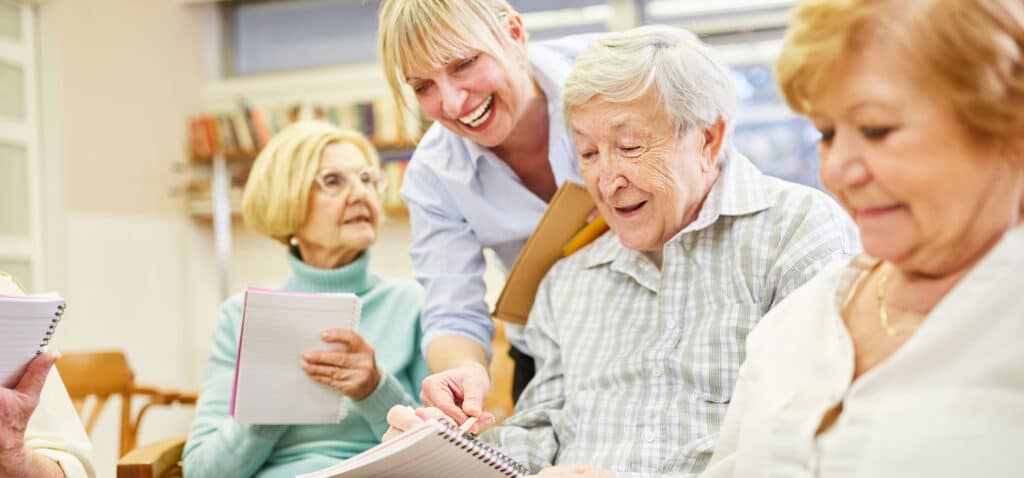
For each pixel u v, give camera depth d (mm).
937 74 814
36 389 1438
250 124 6066
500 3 1938
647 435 1476
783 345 1053
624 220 1554
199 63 6426
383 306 2309
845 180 889
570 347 1655
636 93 1465
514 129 2002
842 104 872
